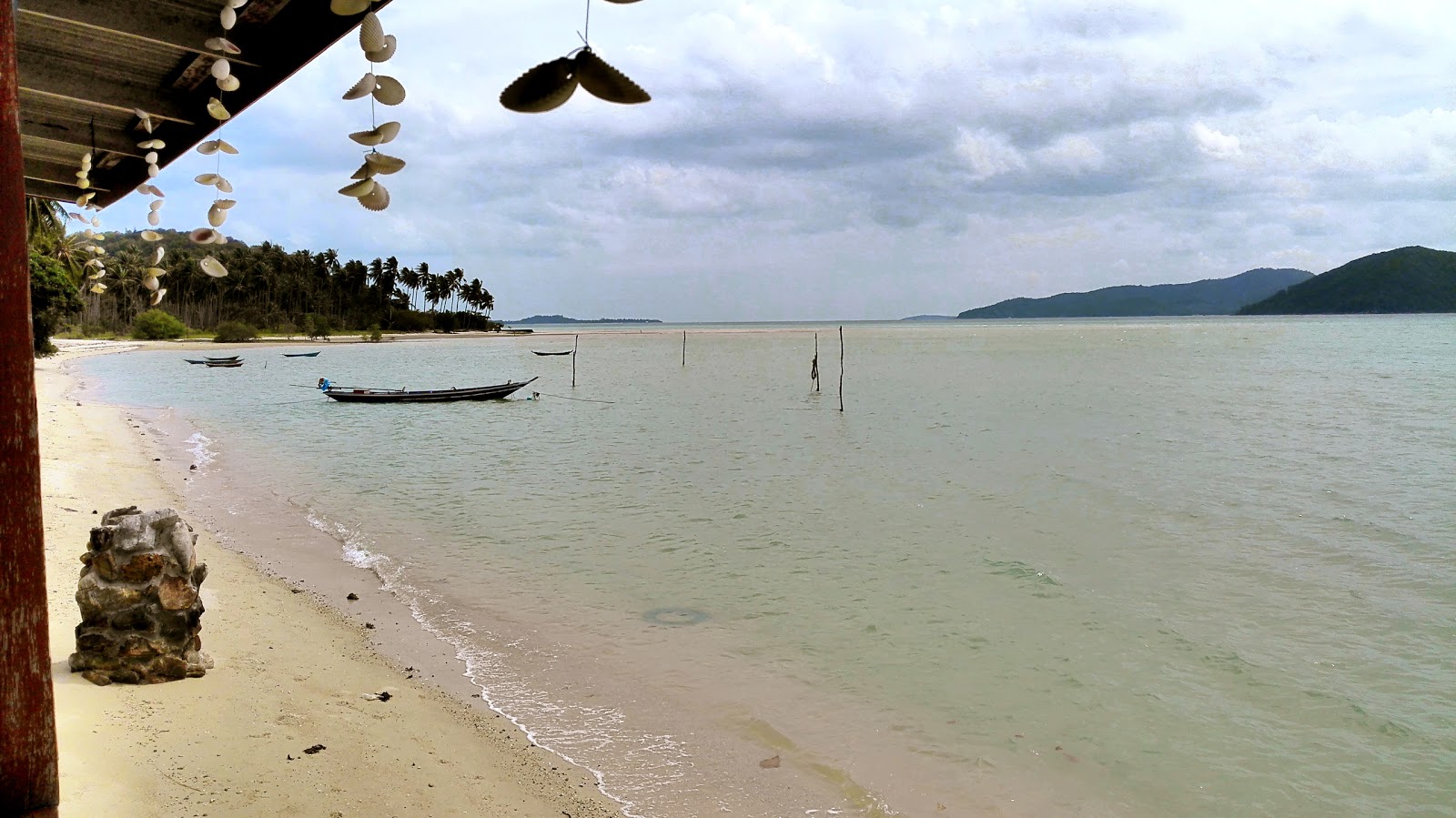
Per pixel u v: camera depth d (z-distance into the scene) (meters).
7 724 2.66
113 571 7.06
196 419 35.78
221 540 14.36
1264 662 9.95
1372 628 11.13
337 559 13.61
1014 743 7.96
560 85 1.64
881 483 21.83
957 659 9.98
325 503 18.42
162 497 17.61
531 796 6.55
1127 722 8.44
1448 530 16.47
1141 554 14.79
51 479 17.31
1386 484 21.36
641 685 9.02
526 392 52.16
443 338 177.75
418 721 7.62
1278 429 31.67
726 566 13.82
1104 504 19.12
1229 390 47.84
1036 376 61.78
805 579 13.13
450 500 19.31
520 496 19.86
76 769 5.52
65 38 4.09
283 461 24.69
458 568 13.42
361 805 5.86
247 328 118.88
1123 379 57.84
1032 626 11.11
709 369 76.06
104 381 55.06
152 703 6.80
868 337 175.88
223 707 6.98
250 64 3.87
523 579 12.90
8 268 2.55
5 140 2.53
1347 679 9.52
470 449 28.00
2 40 2.51
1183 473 23.16
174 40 3.75
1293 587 12.88
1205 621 11.32
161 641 7.27
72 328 110.00
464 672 9.09
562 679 9.11
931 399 45.75
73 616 8.34
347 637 9.73
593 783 6.93
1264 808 7.01
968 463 25.14
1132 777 7.41
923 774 7.34
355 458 25.77
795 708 8.56
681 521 17.25
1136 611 11.76
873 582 12.96
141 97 4.71
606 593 12.24
